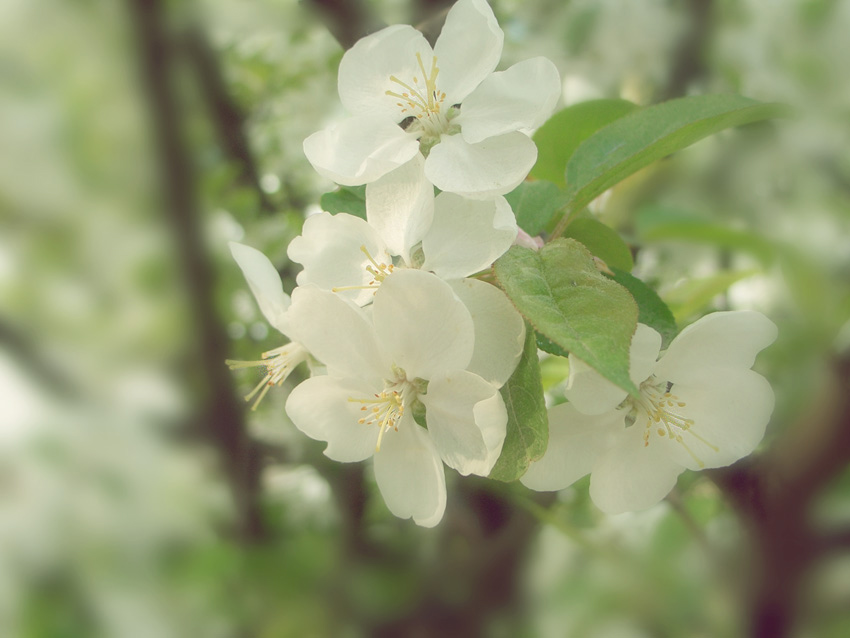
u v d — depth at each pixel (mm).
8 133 303
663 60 261
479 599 262
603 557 230
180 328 292
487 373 119
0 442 290
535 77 130
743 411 134
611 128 141
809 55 240
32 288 302
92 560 295
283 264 289
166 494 303
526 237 123
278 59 344
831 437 164
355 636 280
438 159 128
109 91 292
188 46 285
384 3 206
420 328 121
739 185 249
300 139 345
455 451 127
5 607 288
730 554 218
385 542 293
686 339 130
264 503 305
